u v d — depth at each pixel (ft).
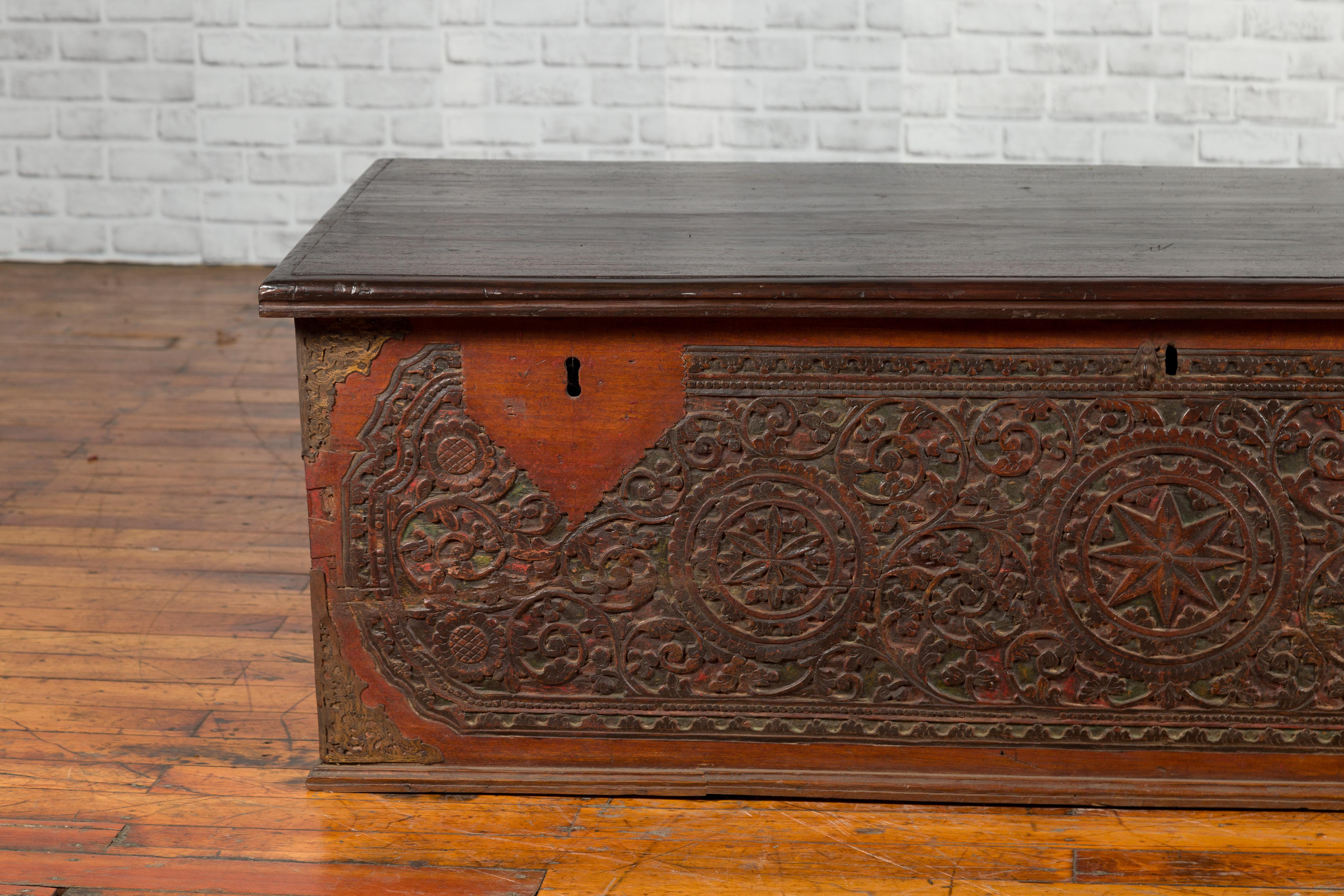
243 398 11.65
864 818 6.34
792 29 14.26
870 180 8.27
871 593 6.29
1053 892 5.79
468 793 6.51
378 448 6.19
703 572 6.30
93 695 7.23
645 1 14.32
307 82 14.92
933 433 6.10
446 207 7.34
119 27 14.87
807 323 6.00
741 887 5.82
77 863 5.91
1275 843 6.12
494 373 6.10
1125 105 14.21
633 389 6.11
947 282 5.78
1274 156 14.23
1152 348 5.93
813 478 6.17
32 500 9.61
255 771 6.63
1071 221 7.02
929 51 14.23
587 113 14.73
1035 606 6.26
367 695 6.48
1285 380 5.94
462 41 14.62
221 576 8.59
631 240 6.57
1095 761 6.43
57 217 15.49
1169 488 6.09
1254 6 13.82
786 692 6.41
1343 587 6.14
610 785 6.47
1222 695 6.30
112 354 12.66
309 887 5.80
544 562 6.31
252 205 15.38
